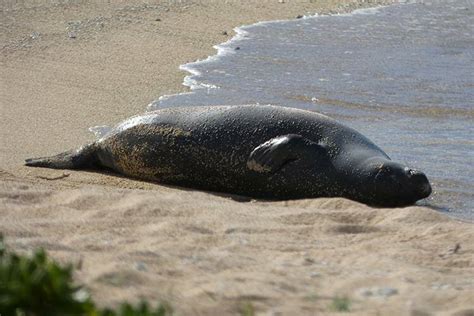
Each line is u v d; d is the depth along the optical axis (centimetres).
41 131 4506
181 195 3186
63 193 3111
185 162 3859
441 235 2827
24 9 7219
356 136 3769
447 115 4847
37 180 3688
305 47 6550
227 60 6138
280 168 3694
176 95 5238
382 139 4403
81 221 2733
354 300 2044
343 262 2470
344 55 6319
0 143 4291
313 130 3756
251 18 7512
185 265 2270
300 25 7325
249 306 1859
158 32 6825
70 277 1706
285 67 5966
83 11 7294
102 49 6262
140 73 5728
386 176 3556
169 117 3950
